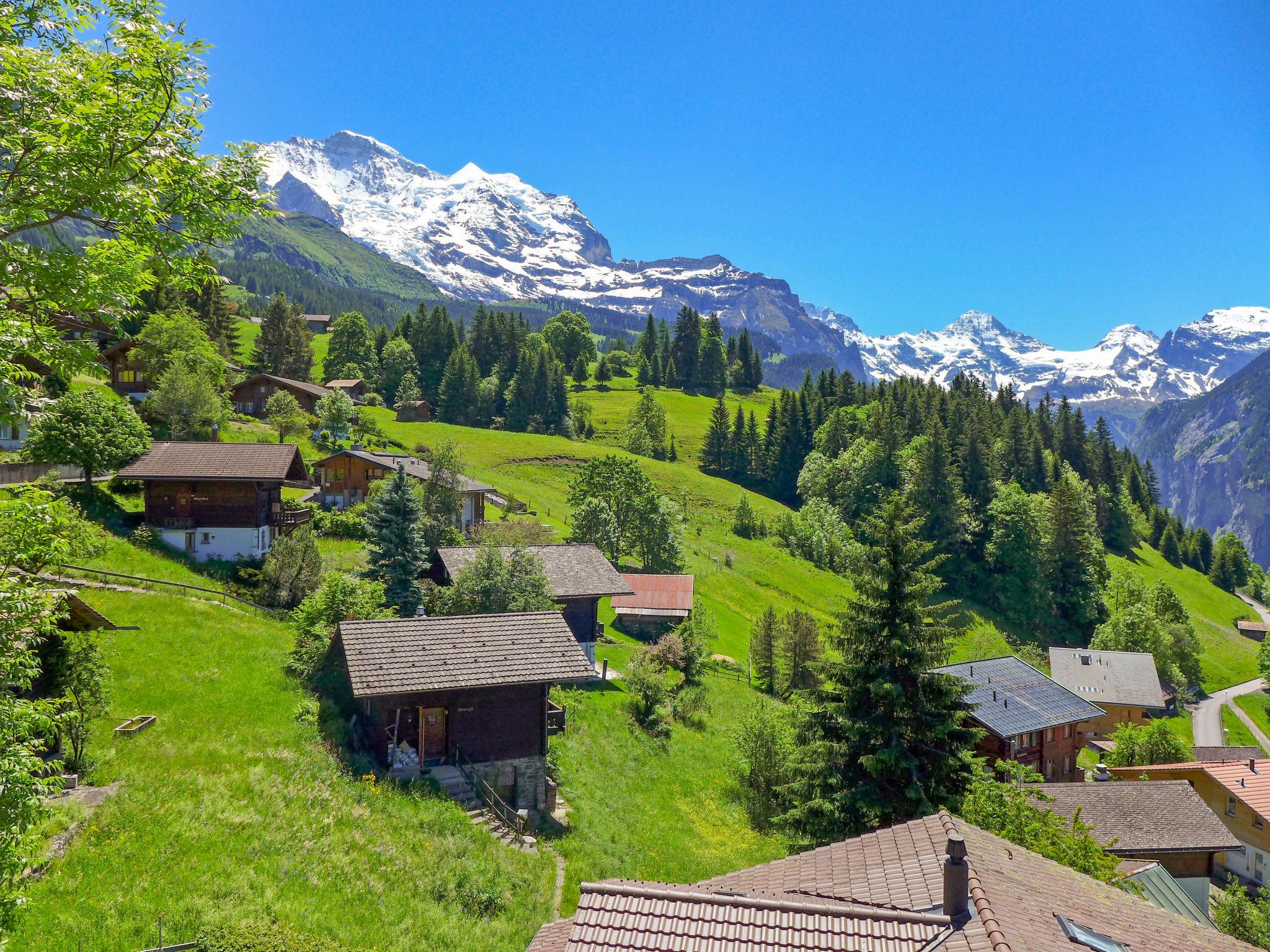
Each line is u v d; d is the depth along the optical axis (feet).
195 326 277.03
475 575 143.64
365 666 95.96
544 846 90.22
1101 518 479.82
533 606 143.13
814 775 93.66
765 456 522.88
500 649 102.73
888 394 568.41
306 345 496.64
